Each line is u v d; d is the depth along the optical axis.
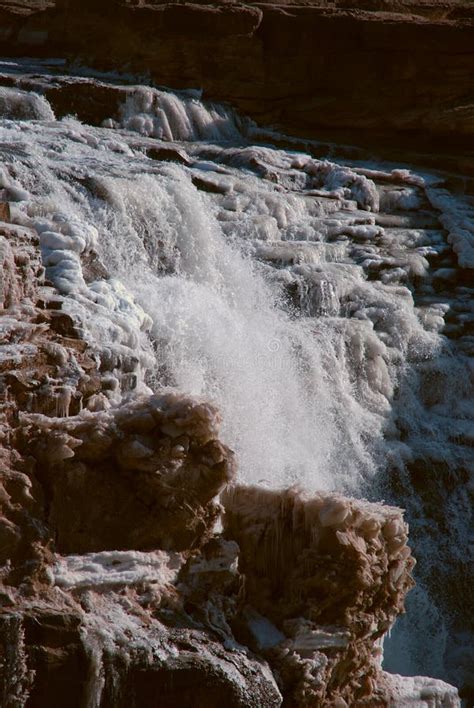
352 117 47.16
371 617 16.53
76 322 20.05
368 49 46.88
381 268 36.19
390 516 16.78
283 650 15.36
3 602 12.94
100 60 46.28
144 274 28.59
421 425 32.41
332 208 39.00
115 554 14.24
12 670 12.59
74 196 28.58
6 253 17.62
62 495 14.30
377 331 33.41
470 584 30.16
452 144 47.22
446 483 31.16
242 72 46.34
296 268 33.56
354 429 30.38
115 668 13.28
